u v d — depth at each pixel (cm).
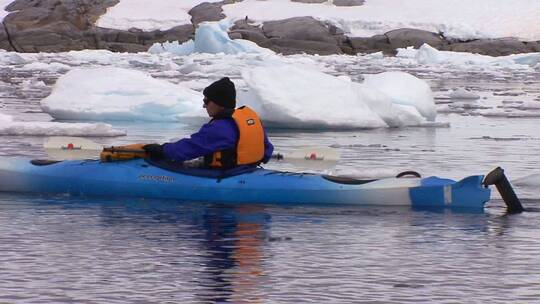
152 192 2433
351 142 3900
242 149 2430
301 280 1662
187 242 1952
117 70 4856
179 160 2430
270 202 2391
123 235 2009
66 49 14350
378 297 1561
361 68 11138
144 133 4141
